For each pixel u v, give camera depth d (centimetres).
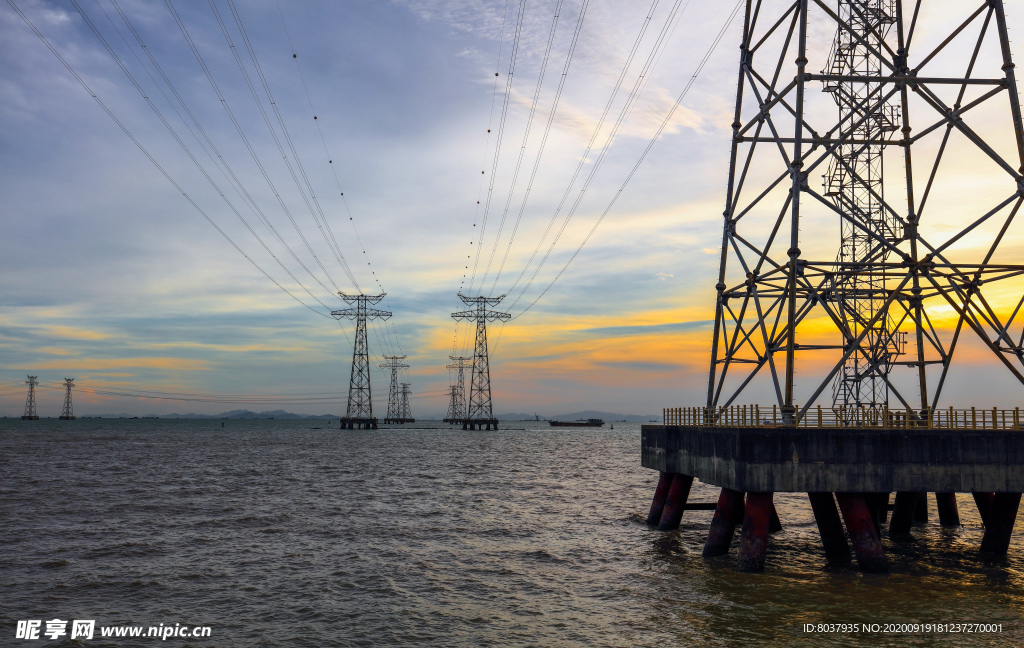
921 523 4338
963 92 3616
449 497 5619
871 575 2928
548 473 8075
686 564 3169
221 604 2588
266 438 17862
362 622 2392
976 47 3547
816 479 2847
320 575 3003
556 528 4141
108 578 2916
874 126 4125
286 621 2403
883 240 3578
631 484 6875
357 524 4228
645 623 2369
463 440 17888
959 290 3428
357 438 18512
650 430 4328
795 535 3897
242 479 6888
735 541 3647
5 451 10862
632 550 3491
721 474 3100
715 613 2464
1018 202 3275
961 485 2864
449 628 2336
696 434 3475
